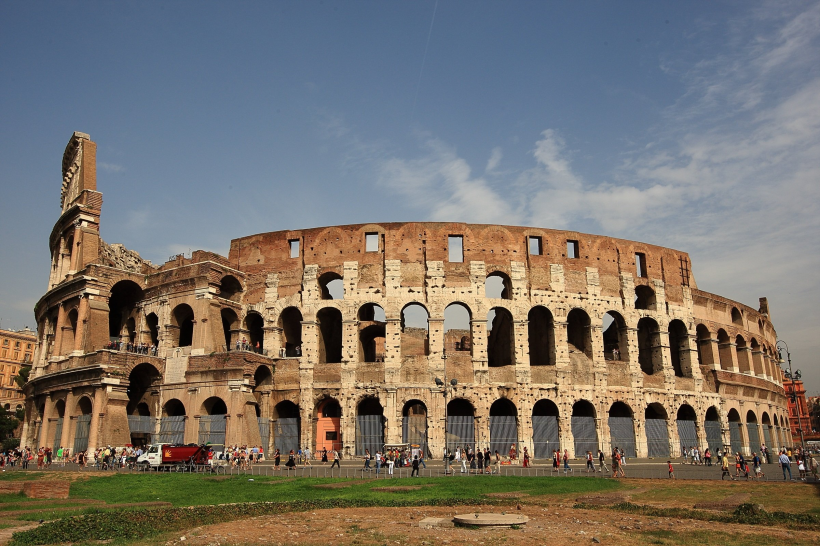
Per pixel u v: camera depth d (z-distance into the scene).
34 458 85.38
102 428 73.69
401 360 79.19
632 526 31.00
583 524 31.52
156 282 85.75
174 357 80.62
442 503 39.34
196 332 79.94
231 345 83.88
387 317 80.44
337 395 78.88
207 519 33.03
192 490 46.59
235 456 66.69
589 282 86.56
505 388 79.69
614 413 87.94
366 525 30.95
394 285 81.81
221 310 83.00
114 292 90.06
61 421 81.88
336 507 37.88
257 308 84.62
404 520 32.50
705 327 96.19
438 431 77.19
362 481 52.09
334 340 90.12
